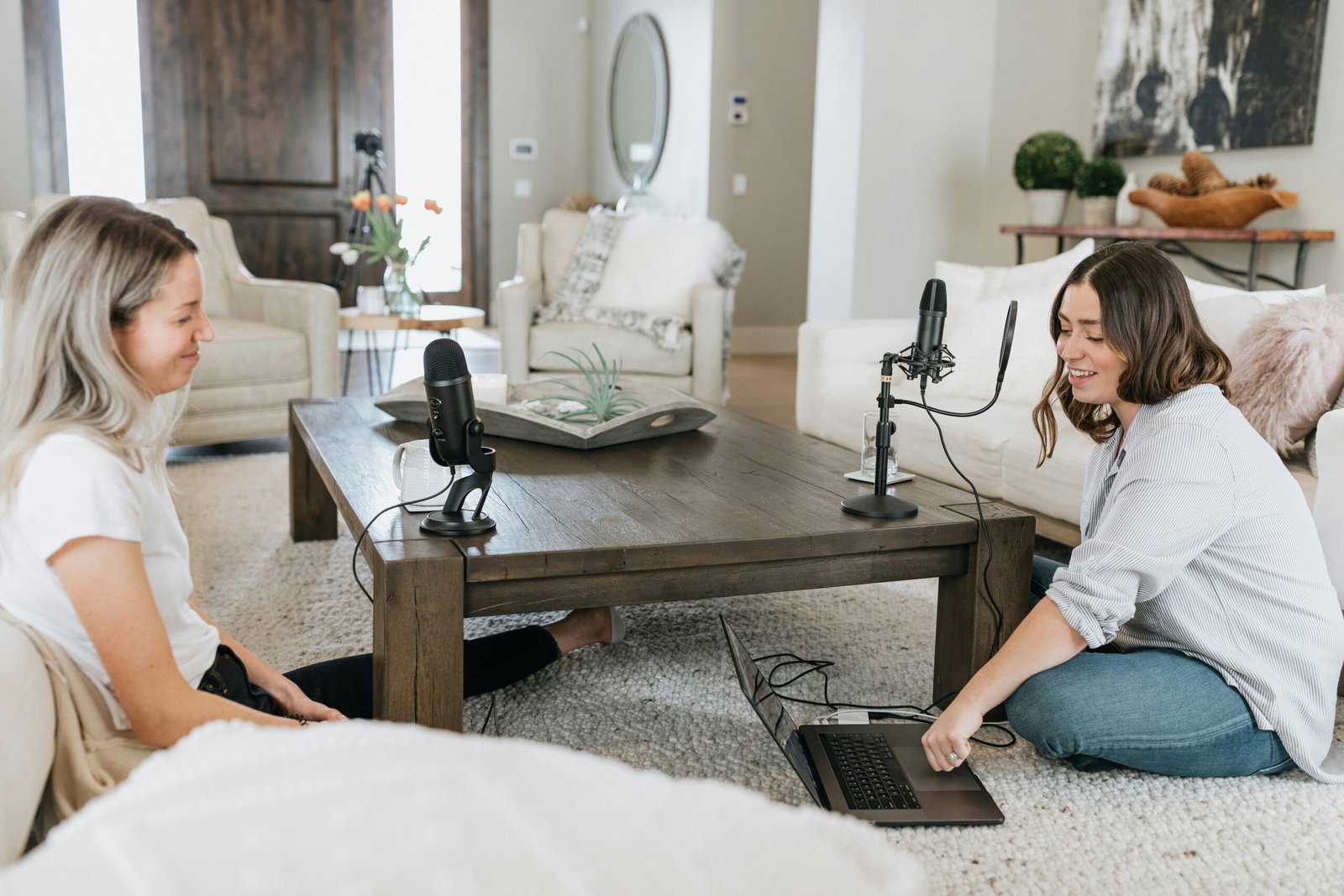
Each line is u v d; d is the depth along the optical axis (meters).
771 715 1.65
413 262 4.80
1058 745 1.67
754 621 2.48
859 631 2.43
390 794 0.53
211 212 7.54
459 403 1.58
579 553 1.58
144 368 1.12
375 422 2.63
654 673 2.16
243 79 7.50
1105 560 1.56
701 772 1.76
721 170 7.16
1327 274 3.93
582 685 2.10
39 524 1.04
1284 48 3.98
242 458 4.09
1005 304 3.27
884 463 1.86
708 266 4.62
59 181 7.10
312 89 7.69
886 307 5.50
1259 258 4.20
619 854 0.52
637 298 4.60
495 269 8.49
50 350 1.06
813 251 5.74
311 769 0.55
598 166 8.50
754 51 7.10
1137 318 1.57
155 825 0.52
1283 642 1.67
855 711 1.94
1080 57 4.93
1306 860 1.52
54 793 1.11
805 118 7.36
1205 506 1.56
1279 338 2.30
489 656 1.91
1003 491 2.79
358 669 1.66
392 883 0.48
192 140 7.42
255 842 0.50
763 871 0.53
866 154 5.33
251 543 3.01
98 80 7.14
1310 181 3.96
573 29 8.43
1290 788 1.72
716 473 2.16
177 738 1.10
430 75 8.06
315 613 2.48
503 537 1.65
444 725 1.56
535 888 0.49
